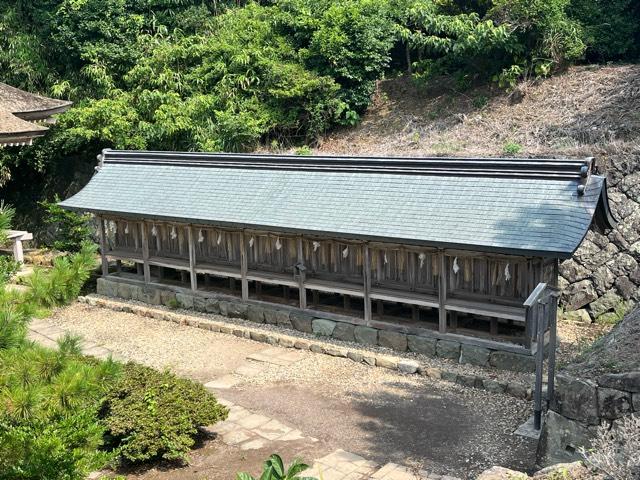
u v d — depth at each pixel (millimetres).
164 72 19234
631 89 15375
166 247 13133
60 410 5047
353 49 18906
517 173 9789
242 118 18078
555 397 6344
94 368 5590
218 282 13430
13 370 5152
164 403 7324
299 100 18734
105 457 4961
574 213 8914
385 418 8086
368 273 10398
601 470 4984
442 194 10117
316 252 11148
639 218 11328
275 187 11727
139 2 21109
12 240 15977
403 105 19219
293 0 20094
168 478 6777
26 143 14977
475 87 18547
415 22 19219
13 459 4453
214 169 12859
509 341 9516
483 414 8102
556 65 17438
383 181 10836
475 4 19953
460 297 9789
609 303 11438
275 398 8781
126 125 18094
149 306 13031
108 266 15039
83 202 13477
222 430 7836
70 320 12609
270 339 10984
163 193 12781
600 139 13969
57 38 20062
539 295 7668
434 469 6801
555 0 16547
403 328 10133
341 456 7094
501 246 8773
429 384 9086
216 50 19609
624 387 5902
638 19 18047
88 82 20328
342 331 10703
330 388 9070
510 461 6918
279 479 4746
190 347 10922
